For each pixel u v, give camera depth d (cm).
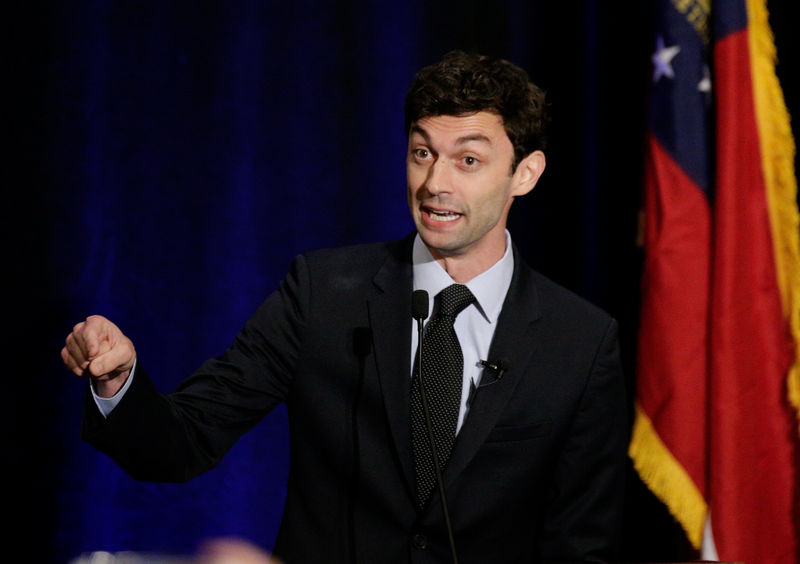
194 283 963
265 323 600
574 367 593
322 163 980
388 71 984
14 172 940
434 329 578
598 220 979
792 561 809
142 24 962
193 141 967
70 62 950
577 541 605
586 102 979
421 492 559
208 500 969
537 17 991
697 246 830
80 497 945
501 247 598
